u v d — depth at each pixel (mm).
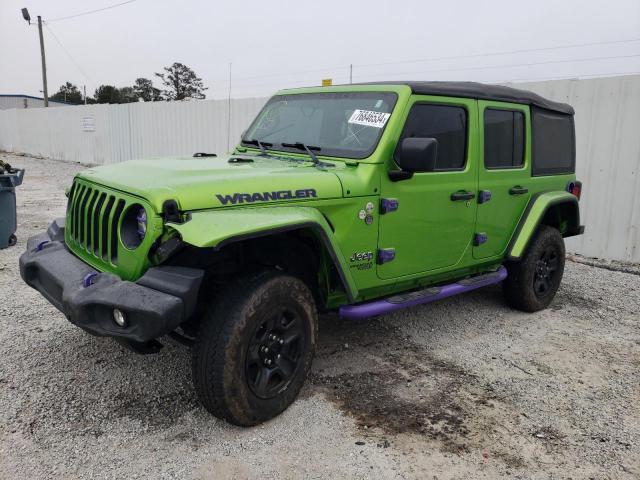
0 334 4328
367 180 3615
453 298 5809
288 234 3469
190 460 2883
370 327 4859
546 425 3361
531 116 5047
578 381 3961
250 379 3094
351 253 3621
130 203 3002
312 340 3414
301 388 3488
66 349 4094
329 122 4113
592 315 5410
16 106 51531
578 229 5809
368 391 3693
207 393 2979
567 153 5684
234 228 2809
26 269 3523
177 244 2811
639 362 4320
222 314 2959
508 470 2914
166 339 4309
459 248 4434
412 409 3482
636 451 3117
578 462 3002
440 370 4059
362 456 2979
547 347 4574
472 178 4398
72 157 21828
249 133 4742
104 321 2824
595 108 7359
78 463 2814
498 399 3654
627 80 7039
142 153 17359
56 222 4102
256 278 3088
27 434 3037
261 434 3143
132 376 3729
